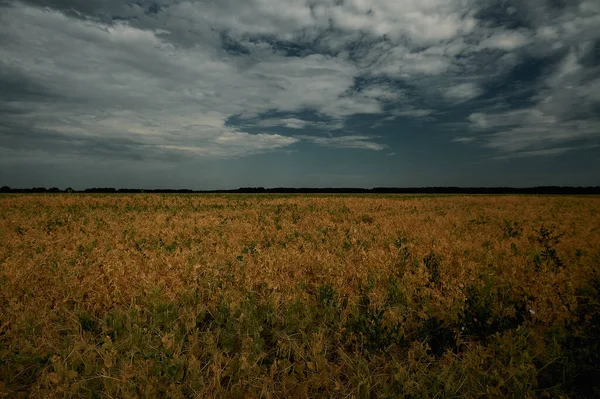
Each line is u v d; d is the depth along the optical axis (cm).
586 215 1593
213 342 358
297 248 776
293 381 302
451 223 1212
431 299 485
